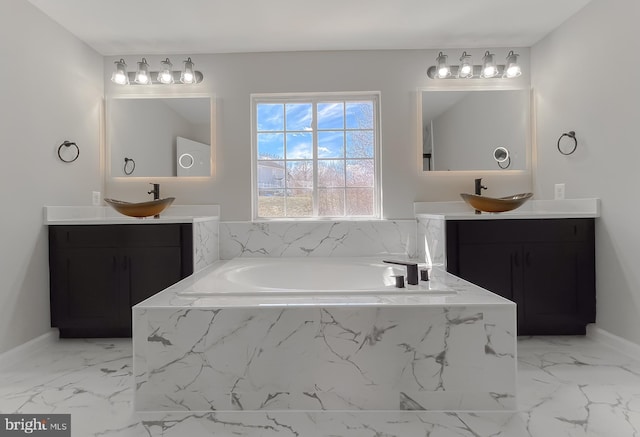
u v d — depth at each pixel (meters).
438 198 2.90
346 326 1.49
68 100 2.54
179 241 2.35
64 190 2.50
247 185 2.89
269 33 2.62
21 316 2.15
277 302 1.54
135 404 1.51
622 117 2.10
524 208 2.92
